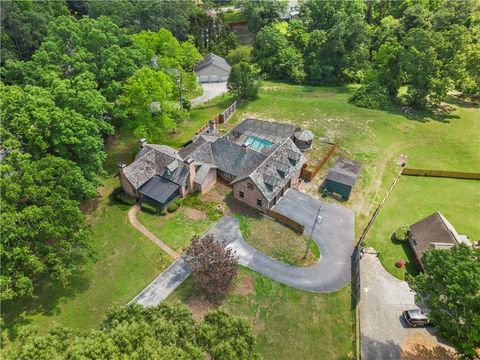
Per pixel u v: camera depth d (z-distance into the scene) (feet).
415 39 229.25
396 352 101.60
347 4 319.68
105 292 116.57
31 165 110.93
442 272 87.66
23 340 71.77
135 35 206.69
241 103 246.68
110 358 61.62
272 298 115.14
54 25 178.81
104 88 167.94
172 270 124.06
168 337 70.59
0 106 123.54
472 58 228.22
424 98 233.55
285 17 390.83
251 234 138.92
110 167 174.70
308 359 99.30
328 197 159.12
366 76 279.90
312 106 242.17
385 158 188.24
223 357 68.13
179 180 152.15
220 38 343.05
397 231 140.15
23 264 101.71
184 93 230.68
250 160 158.40
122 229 140.26
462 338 82.48
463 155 191.83
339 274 124.26
